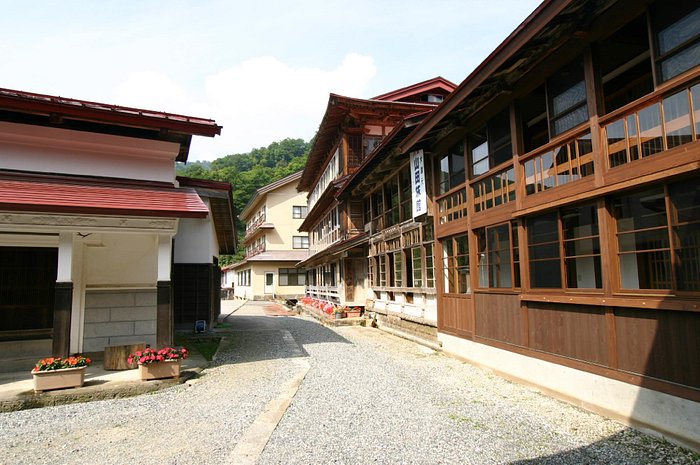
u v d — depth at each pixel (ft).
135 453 14.49
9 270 28.99
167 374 23.45
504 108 24.04
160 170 29.07
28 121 26.11
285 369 27.02
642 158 14.99
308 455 14.17
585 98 18.07
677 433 14.02
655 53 14.98
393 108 59.47
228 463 13.57
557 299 19.34
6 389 21.24
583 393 18.19
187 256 41.34
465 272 29.45
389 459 13.85
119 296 30.76
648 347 15.17
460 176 29.58
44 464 13.78
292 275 118.42
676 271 14.10
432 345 33.99
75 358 22.07
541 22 16.78
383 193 45.47
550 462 13.42
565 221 19.42
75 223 23.20
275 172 185.16
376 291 49.62
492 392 21.34
